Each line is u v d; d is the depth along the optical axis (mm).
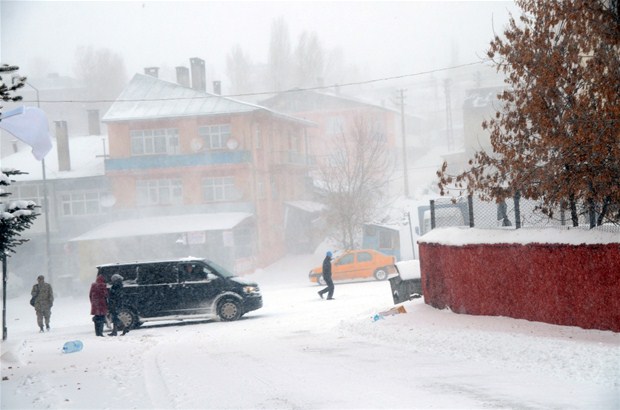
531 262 14406
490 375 9898
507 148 15234
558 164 14188
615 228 13227
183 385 10711
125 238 51438
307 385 10000
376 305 23766
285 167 58594
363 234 50375
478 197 16312
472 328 14680
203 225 50531
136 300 23500
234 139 52812
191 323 24344
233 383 10617
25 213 12898
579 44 14242
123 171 54812
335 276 39375
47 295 25812
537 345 11719
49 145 14820
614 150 13227
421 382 9656
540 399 8062
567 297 13438
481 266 16047
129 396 10078
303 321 20938
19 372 13703
